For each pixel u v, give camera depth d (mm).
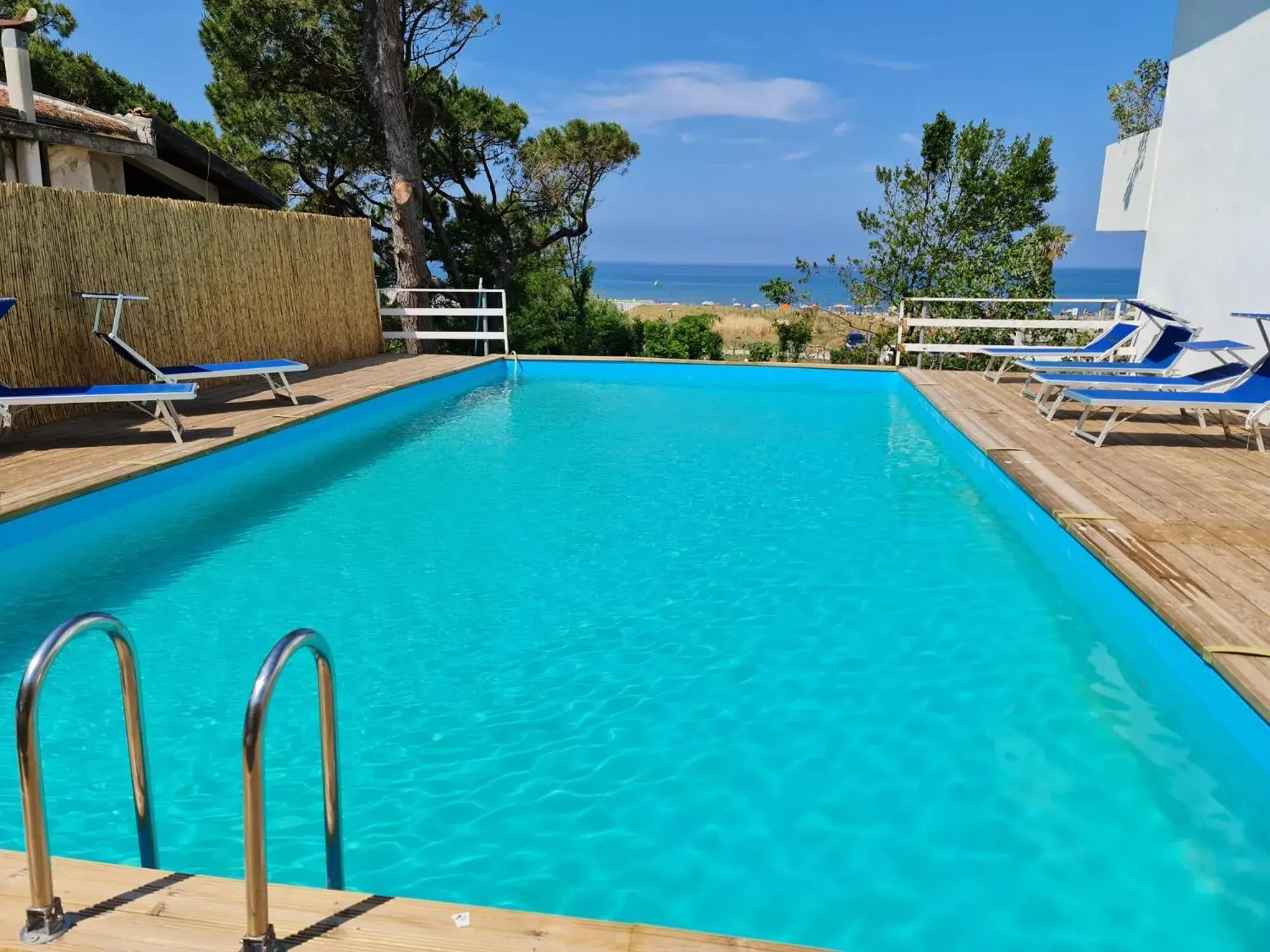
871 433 8453
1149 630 3469
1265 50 6957
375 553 4977
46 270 6875
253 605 4242
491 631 3936
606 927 1581
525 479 6672
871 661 3613
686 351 17812
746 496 6176
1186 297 8297
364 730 3100
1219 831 2518
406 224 13555
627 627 3969
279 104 14961
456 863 2404
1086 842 2480
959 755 2918
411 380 9766
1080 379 7297
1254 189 7109
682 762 2893
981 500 6031
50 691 3377
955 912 2213
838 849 2461
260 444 6738
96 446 6090
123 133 10430
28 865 1534
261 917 1476
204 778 2814
